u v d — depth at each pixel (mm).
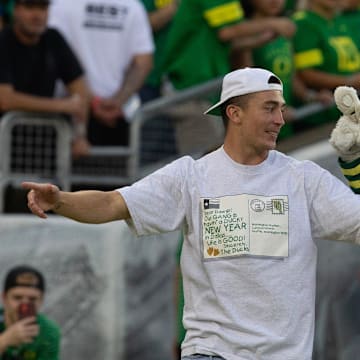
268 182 12984
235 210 12859
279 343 12594
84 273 22891
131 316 23172
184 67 24703
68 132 23266
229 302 12719
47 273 22688
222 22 24328
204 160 13203
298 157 23641
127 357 23094
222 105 13203
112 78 24359
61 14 24156
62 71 23453
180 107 24500
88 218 12742
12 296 20922
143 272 23266
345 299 23484
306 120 25438
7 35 23016
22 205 23031
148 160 24422
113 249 23078
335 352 23359
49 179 23281
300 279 12742
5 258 22484
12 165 23031
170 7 26078
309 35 25672
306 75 25688
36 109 23016
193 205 13000
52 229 22750
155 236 23391
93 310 22953
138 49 24547
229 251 12781
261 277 12672
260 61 24750
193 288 13016
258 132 12953
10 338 20438
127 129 24078
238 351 12672
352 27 26609
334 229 12914
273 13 24766
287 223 12836
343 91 12906
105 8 24281
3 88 22828
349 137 12906
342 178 23516
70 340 22750
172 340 23375
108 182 23844
